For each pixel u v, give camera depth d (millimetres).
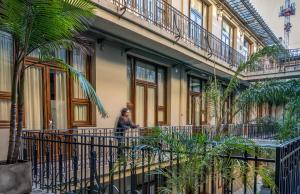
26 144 4180
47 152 3811
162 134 2922
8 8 2865
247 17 14234
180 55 8484
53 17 2898
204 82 11805
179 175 2715
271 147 2330
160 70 9109
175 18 8117
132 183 2918
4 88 4809
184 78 10117
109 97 6637
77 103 6066
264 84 7910
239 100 7465
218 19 11906
